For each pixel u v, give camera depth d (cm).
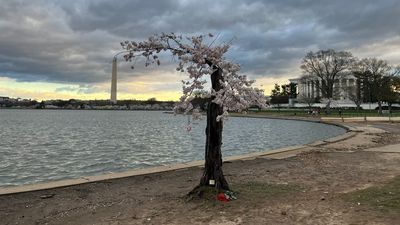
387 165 1481
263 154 1870
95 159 2461
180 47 927
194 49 909
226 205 883
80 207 902
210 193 932
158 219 795
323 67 10819
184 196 969
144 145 3372
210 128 956
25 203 939
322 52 10894
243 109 877
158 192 1043
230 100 869
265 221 769
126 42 925
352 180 1180
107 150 2994
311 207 864
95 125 7712
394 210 819
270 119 10525
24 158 2591
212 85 934
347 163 1551
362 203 884
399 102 12150
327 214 807
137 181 1199
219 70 927
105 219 805
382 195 952
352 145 2300
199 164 1524
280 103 16825
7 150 3111
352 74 11494
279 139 4066
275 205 884
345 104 13012
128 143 3591
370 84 10619
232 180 1193
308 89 15775
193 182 1178
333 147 2184
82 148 3184
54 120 10575
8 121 9819
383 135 3083
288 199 939
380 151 1962
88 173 1939
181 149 3003
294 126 6625
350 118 6794
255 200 927
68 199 977
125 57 940
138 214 834
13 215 842
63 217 826
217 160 958
